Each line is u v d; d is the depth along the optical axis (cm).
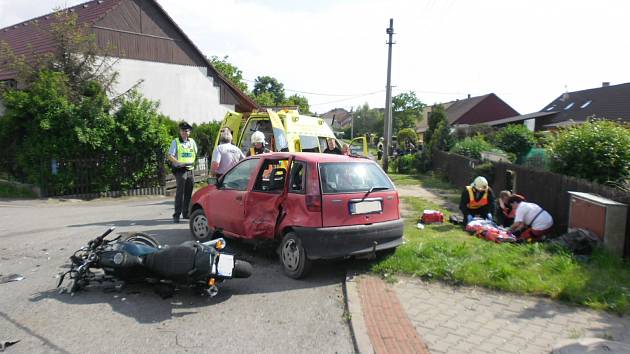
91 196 1398
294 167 601
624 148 879
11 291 521
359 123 9394
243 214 654
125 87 1967
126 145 1477
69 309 471
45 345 392
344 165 602
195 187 1742
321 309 484
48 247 715
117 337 410
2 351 380
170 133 1766
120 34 1945
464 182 1645
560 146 957
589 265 596
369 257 632
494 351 382
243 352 385
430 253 635
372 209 596
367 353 380
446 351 383
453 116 5659
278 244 632
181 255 486
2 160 1426
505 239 744
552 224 783
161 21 2122
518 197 871
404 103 7106
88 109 1383
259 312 473
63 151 1347
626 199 649
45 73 1356
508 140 2155
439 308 476
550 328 425
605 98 3366
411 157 2622
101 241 536
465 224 895
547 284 517
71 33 1452
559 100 4138
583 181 768
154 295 516
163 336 413
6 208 1154
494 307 477
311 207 561
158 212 1102
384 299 502
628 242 637
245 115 1283
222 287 548
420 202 1273
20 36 2339
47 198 1321
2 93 1405
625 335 408
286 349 392
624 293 490
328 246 557
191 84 2286
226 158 852
